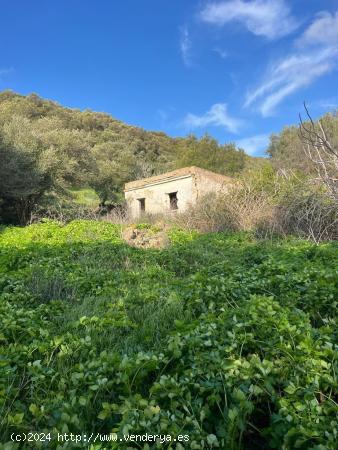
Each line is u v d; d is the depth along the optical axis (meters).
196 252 7.41
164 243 9.59
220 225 11.69
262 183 12.70
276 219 10.23
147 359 2.33
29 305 4.38
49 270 5.71
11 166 16.73
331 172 9.25
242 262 6.40
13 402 2.27
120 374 2.26
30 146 18.80
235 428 1.90
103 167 26.92
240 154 35.31
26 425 2.09
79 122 46.09
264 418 2.21
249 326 2.72
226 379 2.13
